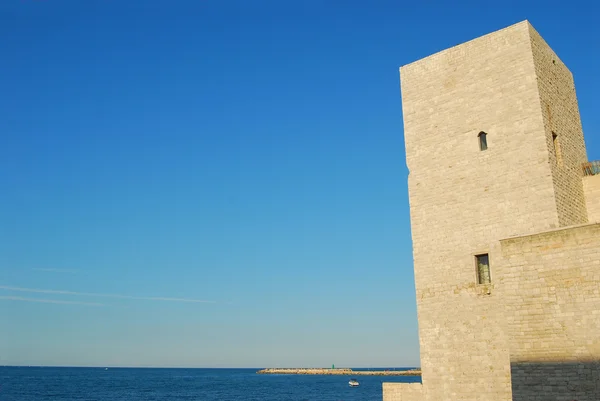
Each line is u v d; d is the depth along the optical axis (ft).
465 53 104.06
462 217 97.81
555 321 74.49
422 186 104.27
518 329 77.66
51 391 428.56
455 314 94.58
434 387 94.38
